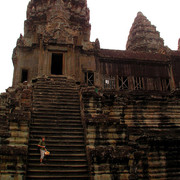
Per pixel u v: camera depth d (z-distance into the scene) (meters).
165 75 28.83
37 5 31.62
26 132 13.24
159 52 33.88
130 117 22.52
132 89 27.44
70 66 24.41
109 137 13.90
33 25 28.84
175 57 28.89
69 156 13.36
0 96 21.34
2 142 12.55
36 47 25.92
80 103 18.50
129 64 28.47
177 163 16.61
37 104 17.88
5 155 11.66
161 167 16.11
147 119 22.81
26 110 15.02
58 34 25.16
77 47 26.44
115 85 27.19
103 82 26.98
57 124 15.75
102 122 14.03
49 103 18.16
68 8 31.61
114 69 27.81
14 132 12.95
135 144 16.09
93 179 11.95
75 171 12.52
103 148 12.86
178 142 16.94
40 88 20.41
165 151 16.62
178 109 24.14
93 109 17.77
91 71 26.77
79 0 33.28
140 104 23.16
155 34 48.34
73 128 15.50
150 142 16.36
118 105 22.53
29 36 30.38
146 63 28.80
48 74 23.80
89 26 32.59
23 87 21.14
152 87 28.03
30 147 13.54
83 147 14.17
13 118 13.10
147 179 15.32
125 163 12.76
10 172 11.45
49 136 14.49
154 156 16.20
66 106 18.08
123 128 14.23
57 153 13.54
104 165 12.41
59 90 20.41
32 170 12.18
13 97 20.67
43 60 24.19
